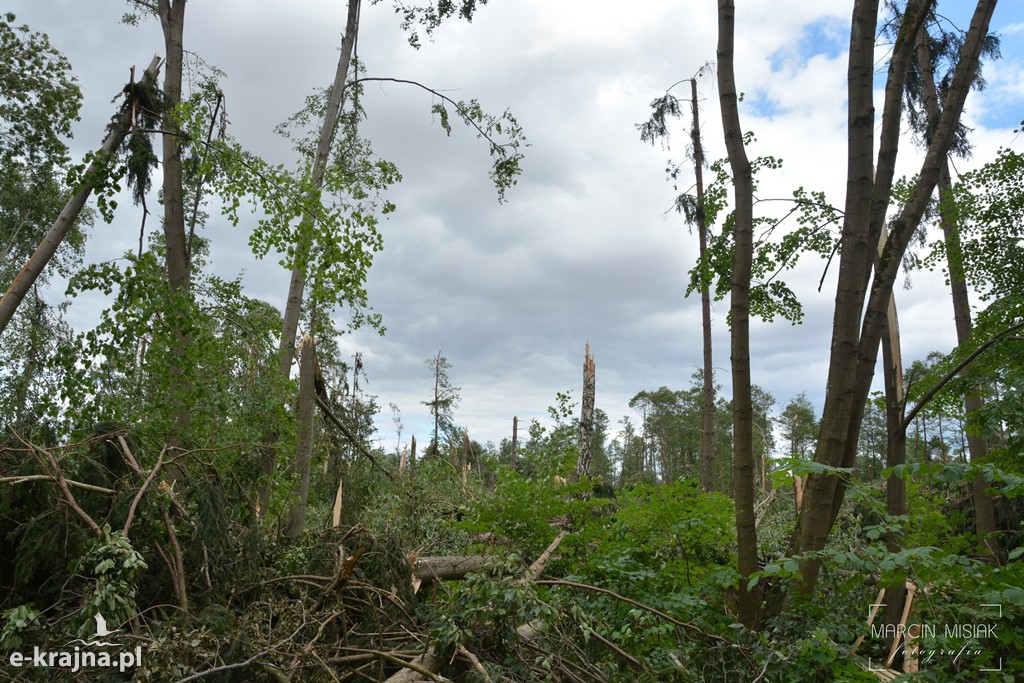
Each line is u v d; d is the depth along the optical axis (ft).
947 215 36.06
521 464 34.96
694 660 16.47
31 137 51.80
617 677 16.51
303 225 31.50
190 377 27.27
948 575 15.12
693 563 23.72
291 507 30.32
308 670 14.51
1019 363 27.48
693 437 141.08
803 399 125.39
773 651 15.75
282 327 37.32
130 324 26.32
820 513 18.92
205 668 13.70
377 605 19.38
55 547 16.31
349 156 48.91
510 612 16.19
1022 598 13.17
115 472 19.31
